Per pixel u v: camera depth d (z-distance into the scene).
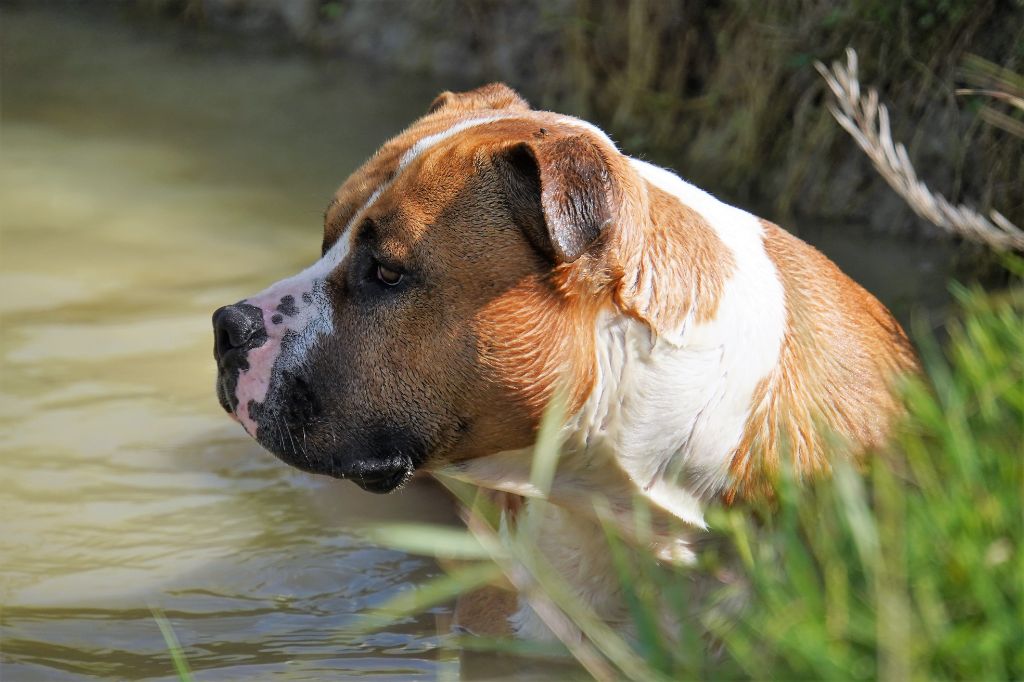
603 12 14.15
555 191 5.47
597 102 14.28
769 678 5.21
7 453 8.56
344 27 17.36
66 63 16.92
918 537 5.25
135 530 7.88
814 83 11.92
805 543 5.90
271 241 11.67
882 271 10.54
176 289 10.77
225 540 7.83
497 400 5.84
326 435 5.93
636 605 5.67
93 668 6.46
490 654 6.60
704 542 6.25
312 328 5.95
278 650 6.68
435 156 5.92
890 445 6.48
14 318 10.20
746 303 6.19
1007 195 10.36
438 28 16.52
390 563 7.66
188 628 6.90
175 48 17.64
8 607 7.05
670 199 6.30
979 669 4.81
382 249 5.84
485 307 5.77
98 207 12.38
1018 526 5.26
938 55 11.10
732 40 12.85
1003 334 6.72
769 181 12.27
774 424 6.20
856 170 11.65
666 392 5.95
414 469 6.02
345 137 14.17
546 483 6.16
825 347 6.54
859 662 4.91
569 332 5.81
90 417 9.02
